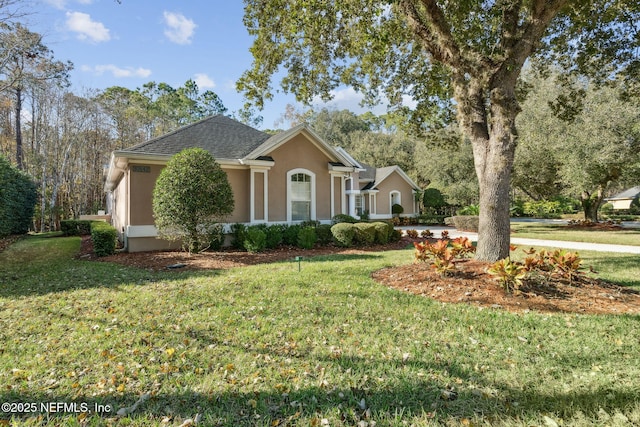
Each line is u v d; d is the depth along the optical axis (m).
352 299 5.36
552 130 16.62
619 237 14.10
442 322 4.36
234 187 12.62
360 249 12.06
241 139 14.45
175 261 9.05
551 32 9.01
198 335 3.96
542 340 3.79
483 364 3.24
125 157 10.59
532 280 5.78
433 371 3.10
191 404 2.65
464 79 7.49
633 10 7.89
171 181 9.35
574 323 4.28
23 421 2.45
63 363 3.31
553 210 29.11
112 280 6.83
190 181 9.30
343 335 3.96
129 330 4.10
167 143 12.09
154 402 2.67
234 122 15.72
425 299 5.36
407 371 3.11
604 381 2.88
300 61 9.30
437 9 7.07
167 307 4.97
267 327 4.20
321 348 3.61
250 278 6.77
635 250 11.11
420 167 33.59
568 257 5.98
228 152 12.98
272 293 5.69
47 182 27.30
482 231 7.09
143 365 3.25
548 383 2.87
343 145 46.81
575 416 2.42
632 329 4.07
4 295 5.80
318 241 12.99
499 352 3.49
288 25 8.02
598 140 14.90
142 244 11.07
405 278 6.57
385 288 6.04
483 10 8.18
